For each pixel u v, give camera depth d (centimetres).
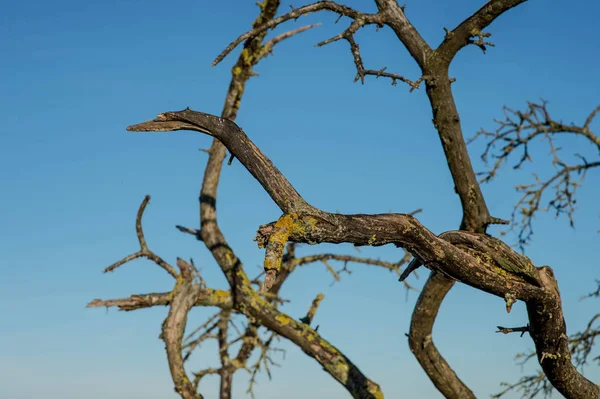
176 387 899
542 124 601
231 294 1041
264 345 1117
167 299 904
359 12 686
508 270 690
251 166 629
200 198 1109
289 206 596
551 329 746
